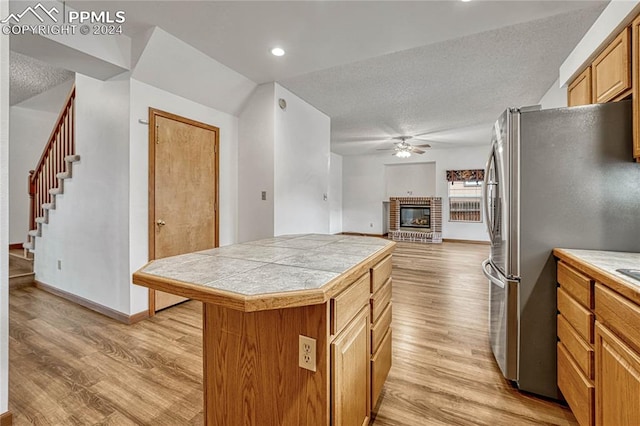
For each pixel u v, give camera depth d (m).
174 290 1.02
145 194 2.86
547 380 1.74
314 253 1.58
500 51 2.75
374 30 2.43
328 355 1.04
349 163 9.29
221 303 0.91
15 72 3.64
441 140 6.73
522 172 1.75
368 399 1.44
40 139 5.05
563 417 1.60
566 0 2.03
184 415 1.62
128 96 2.71
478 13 2.19
